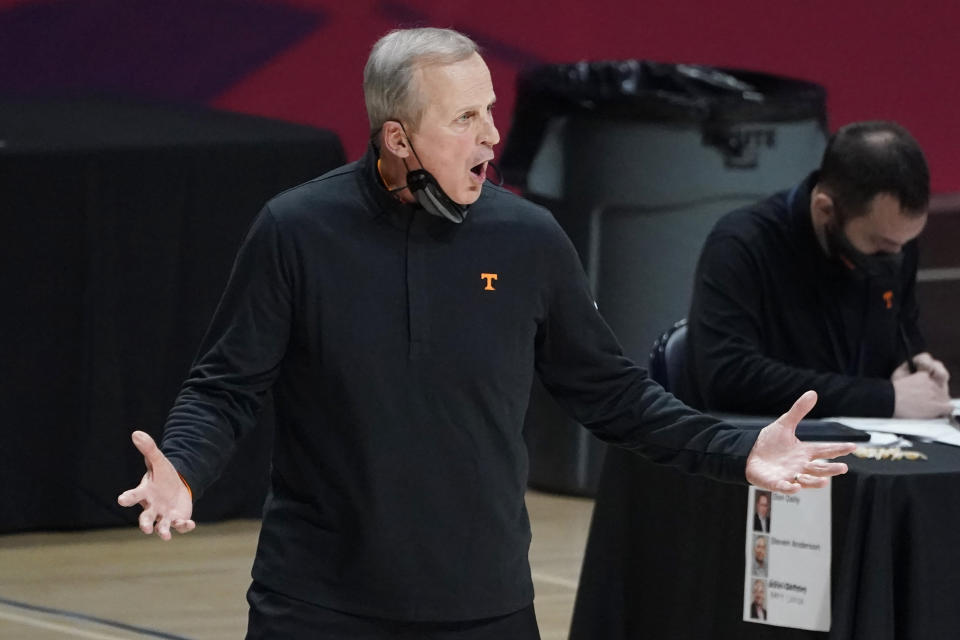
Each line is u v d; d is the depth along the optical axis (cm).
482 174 801
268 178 1797
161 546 1755
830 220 1250
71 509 1781
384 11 2395
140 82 2344
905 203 1197
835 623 1012
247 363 805
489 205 829
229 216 1789
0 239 1719
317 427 807
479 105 783
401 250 806
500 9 2431
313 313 798
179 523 730
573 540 1788
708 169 1884
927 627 1006
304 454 814
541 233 829
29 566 1673
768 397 1240
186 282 1786
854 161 1212
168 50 2350
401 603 798
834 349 1288
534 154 1955
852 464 1028
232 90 2367
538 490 1998
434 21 2412
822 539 1026
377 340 796
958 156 2522
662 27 2480
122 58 2336
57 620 1502
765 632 1062
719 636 1091
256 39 2372
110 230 1748
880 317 1298
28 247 1728
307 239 802
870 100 2519
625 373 859
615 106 1894
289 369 816
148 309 1777
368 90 802
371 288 801
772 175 1900
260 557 824
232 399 805
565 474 1969
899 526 1002
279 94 2380
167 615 1524
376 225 808
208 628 1488
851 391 1231
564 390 873
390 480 795
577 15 2445
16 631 1467
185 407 799
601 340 855
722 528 1088
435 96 775
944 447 1101
